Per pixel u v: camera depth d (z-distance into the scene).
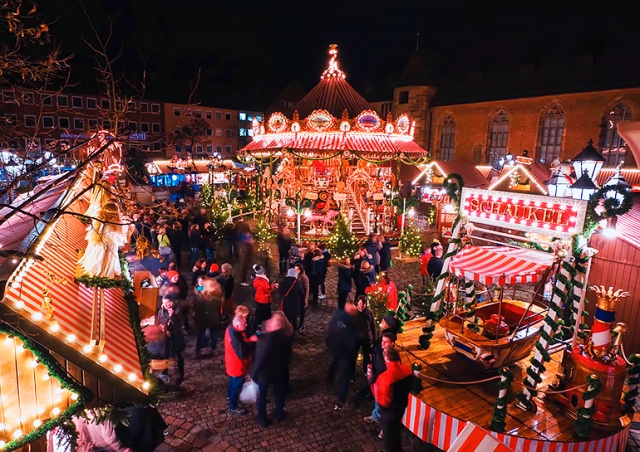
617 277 9.90
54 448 4.52
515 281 6.54
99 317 4.97
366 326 7.48
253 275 13.55
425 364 8.02
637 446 6.68
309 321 10.96
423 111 50.00
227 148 62.72
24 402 3.84
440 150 49.38
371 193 19.45
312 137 18.64
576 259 6.88
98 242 4.80
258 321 9.52
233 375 6.99
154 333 7.60
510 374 6.06
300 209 18.09
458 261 7.43
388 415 5.90
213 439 6.52
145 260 10.89
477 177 29.67
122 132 5.42
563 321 7.98
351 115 20.56
